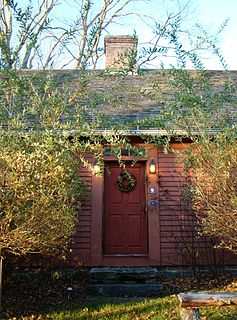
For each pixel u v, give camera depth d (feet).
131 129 17.72
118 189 28.19
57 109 14.69
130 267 25.48
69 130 15.07
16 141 15.81
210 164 16.94
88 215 26.63
